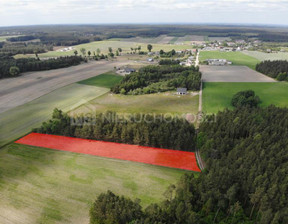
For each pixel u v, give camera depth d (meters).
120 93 111.25
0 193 44.53
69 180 48.44
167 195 40.94
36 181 48.06
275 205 36.59
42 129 70.81
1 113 86.31
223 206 38.22
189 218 34.34
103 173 50.88
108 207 35.41
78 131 66.31
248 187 40.34
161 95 108.25
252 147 51.44
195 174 50.41
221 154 51.22
